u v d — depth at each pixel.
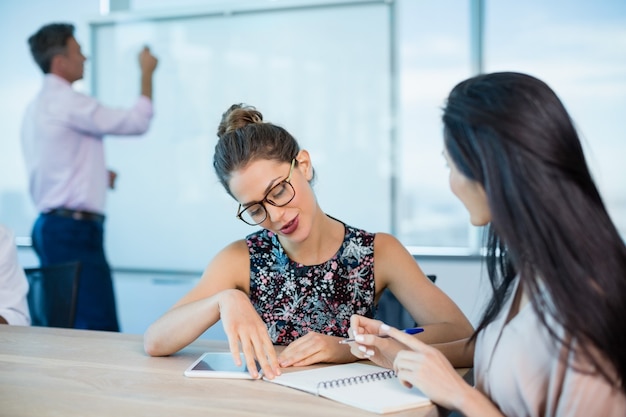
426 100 3.47
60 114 3.20
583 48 3.28
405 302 1.60
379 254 1.63
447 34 3.44
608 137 3.27
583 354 0.92
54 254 3.24
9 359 1.41
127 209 3.97
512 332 1.05
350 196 3.60
